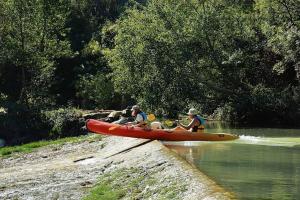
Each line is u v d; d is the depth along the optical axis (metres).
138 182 12.34
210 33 32.56
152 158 14.25
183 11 33.00
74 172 15.30
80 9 58.94
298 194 10.35
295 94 30.33
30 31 39.44
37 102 39.03
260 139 20.31
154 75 31.70
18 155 20.53
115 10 63.56
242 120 31.22
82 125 32.03
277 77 33.50
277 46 30.50
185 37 32.25
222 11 33.31
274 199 9.95
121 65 32.75
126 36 32.66
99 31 56.06
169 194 10.58
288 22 30.47
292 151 16.72
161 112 32.34
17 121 33.59
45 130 32.94
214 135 19.23
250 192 10.51
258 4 32.31
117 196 11.73
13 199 12.42
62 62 51.16
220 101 32.91
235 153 16.17
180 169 12.05
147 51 31.81
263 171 12.90
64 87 50.72
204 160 14.71
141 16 32.84
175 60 31.73
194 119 19.28
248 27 33.50
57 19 41.00
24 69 40.44
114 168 14.91
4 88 45.94
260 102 30.34
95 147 20.48
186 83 31.64
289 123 29.84
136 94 34.25
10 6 38.81
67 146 21.58
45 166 17.20
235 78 33.09
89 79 47.97
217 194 9.66
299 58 29.34
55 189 13.20
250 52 33.59
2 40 38.72
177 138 18.75
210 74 33.16
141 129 18.98
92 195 12.13
